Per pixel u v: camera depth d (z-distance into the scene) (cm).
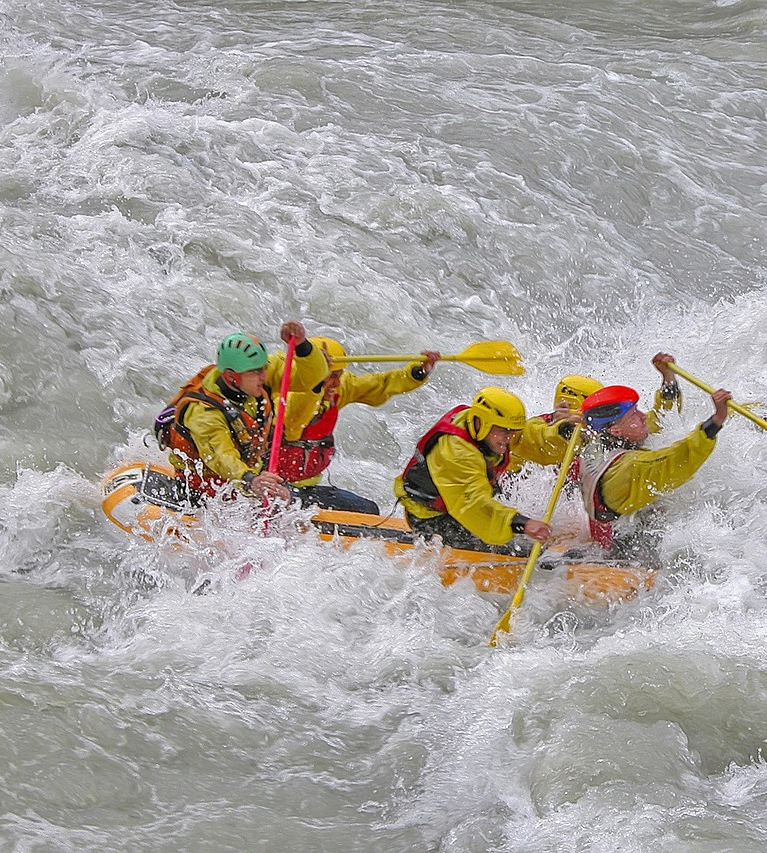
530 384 3375
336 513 2367
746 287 4034
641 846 1593
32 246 3331
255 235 3675
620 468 2198
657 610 2211
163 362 3041
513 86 4984
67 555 2339
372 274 3659
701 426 2156
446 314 3641
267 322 3366
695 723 1872
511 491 2427
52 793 1616
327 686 1980
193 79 4650
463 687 1989
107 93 4409
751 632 2086
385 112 4594
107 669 1944
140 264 3422
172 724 1811
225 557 2272
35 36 5012
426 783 1756
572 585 2250
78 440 2719
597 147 4603
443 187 4144
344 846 1617
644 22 5975
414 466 2283
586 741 1808
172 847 1564
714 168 4666
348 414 3038
